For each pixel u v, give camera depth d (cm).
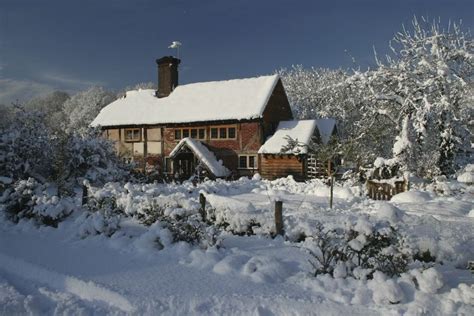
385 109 3022
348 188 2045
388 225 934
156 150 3597
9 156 2125
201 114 3378
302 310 606
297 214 1287
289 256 901
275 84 3406
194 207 1220
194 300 636
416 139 2806
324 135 3231
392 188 2028
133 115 3744
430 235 984
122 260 882
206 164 3070
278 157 3014
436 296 643
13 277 800
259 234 1108
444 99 2708
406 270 764
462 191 2064
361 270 736
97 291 684
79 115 6712
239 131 3228
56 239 1113
